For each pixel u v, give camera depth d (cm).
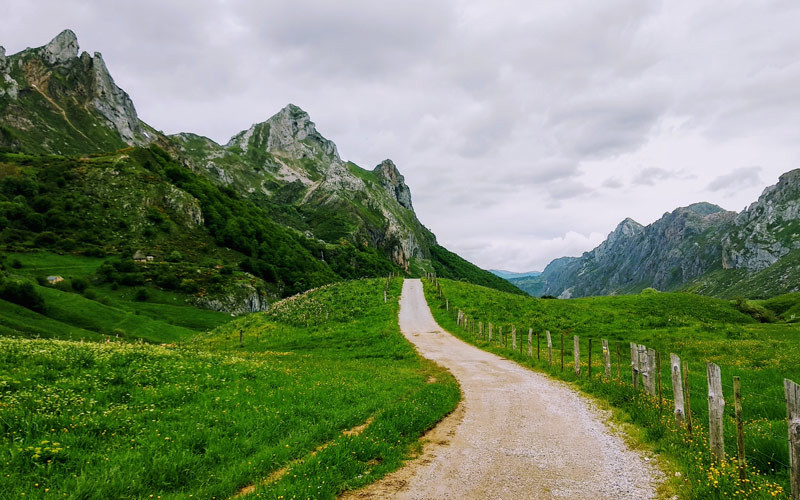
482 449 1107
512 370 2417
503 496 825
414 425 1263
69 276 10888
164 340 7906
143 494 755
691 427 1141
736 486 773
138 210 15888
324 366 2523
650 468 953
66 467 811
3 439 870
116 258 12888
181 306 11100
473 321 4581
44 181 15650
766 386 1786
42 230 13538
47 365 1447
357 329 4512
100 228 14588
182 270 13025
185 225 16700
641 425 1249
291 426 1187
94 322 8012
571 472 943
